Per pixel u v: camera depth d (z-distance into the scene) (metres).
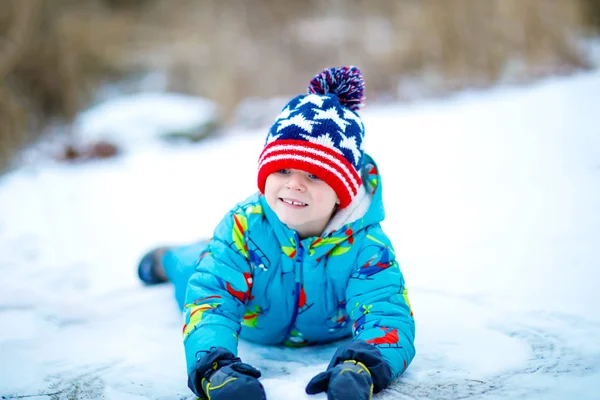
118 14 12.94
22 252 3.89
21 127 7.81
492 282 2.71
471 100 8.89
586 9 11.98
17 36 8.40
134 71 11.38
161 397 1.88
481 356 2.02
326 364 2.04
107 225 4.47
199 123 8.54
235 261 2.06
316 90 2.19
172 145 8.16
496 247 3.18
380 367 1.73
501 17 10.15
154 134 8.27
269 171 1.97
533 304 2.43
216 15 12.53
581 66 10.02
